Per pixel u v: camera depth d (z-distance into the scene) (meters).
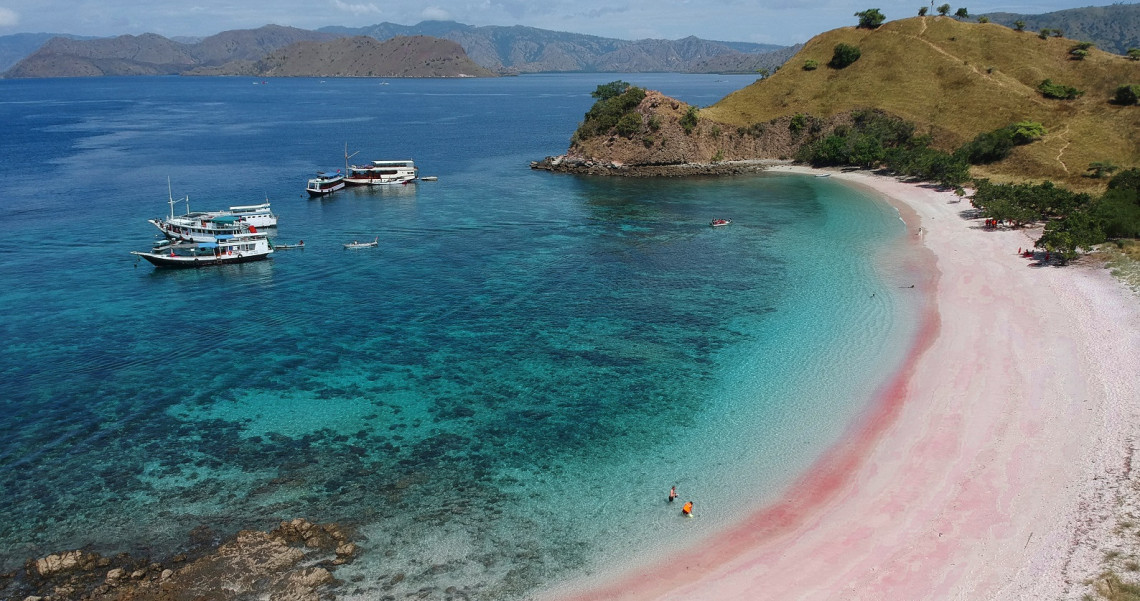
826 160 162.25
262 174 164.12
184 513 41.72
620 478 45.22
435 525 40.72
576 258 94.19
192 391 57.00
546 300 77.94
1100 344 60.19
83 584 35.91
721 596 35.19
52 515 41.47
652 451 48.16
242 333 69.25
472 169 175.12
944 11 195.12
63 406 54.25
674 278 85.00
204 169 169.38
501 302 77.50
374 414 53.44
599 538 39.66
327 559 37.72
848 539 38.81
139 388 57.44
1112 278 75.38
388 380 59.00
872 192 134.62
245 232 105.00
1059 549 36.56
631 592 35.66
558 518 41.41
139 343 66.56
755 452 47.62
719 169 162.12
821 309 73.19
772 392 55.78
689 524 40.75
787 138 171.88
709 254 95.19
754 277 84.69
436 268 90.19
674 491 42.47
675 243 101.31
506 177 162.88
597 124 175.38
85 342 66.56
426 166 179.88
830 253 93.94
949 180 130.00
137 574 36.31
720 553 38.31
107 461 47.00
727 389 56.56
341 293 81.06
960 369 57.75
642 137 169.38
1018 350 60.56
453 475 45.66
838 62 186.75
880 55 183.25
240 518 41.31
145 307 76.38
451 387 57.72
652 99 173.25
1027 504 40.50
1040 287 75.31
